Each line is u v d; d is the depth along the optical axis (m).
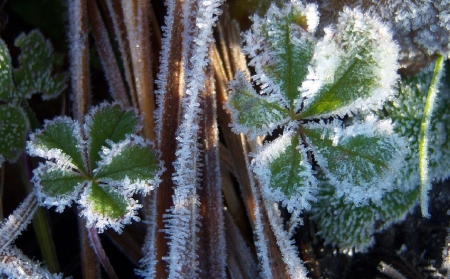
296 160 0.18
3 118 0.20
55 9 0.22
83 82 0.21
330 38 0.17
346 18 0.17
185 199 0.19
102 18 0.22
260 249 0.19
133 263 0.21
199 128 0.19
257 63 0.18
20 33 0.22
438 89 0.21
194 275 0.19
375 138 0.18
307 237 0.21
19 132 0.20
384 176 0.18
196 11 0.19
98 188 0.18
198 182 0.19
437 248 0.20
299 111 0.18
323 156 0.18
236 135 0.20
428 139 0.20
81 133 0.19
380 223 0.20
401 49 0.20
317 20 0.18
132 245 0.21
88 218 0.18
